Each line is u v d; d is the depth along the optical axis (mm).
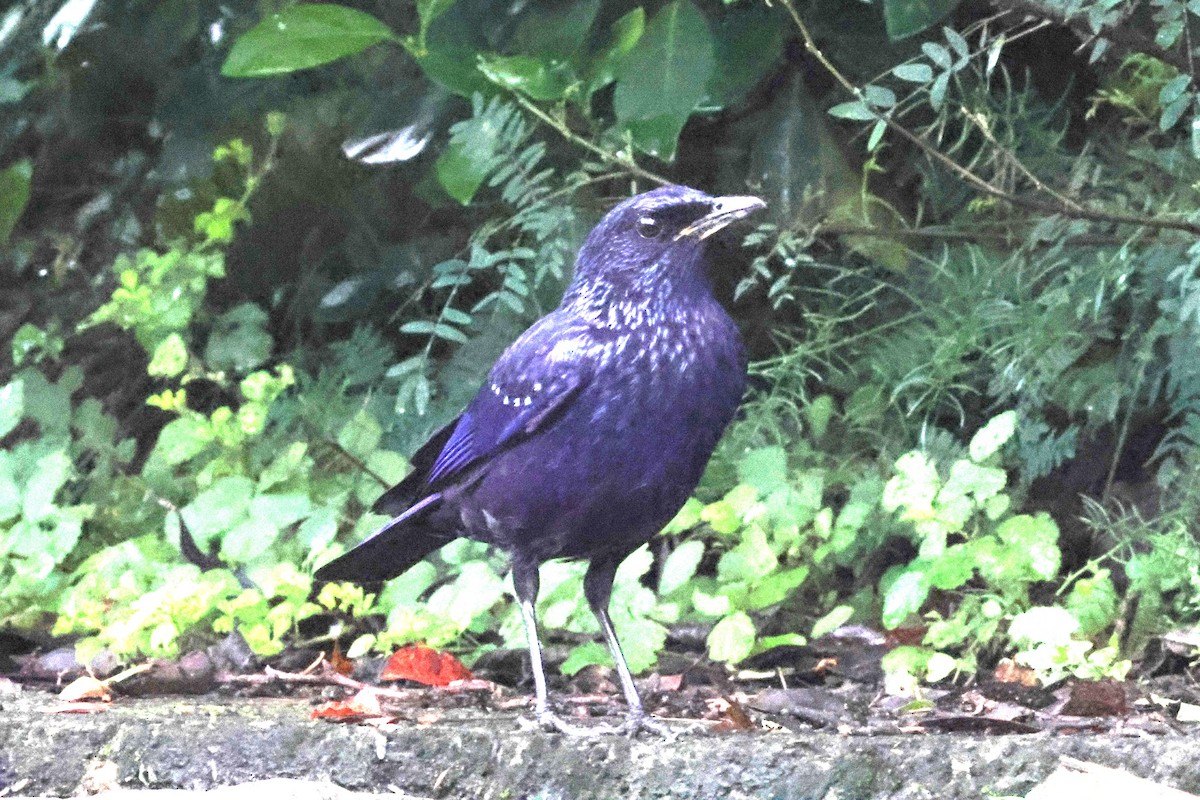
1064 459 11969
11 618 10930
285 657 10055
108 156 15562
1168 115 8906
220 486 10844
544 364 7727
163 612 9320
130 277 12805
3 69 14781
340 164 13805
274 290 14312
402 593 10164
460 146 11172
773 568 9891
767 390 12406
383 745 6980
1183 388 10953
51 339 13812
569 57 11234
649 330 7664
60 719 7328
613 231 7770
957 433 12273
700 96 11000
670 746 6785
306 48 11328
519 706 8688
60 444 12617
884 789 6613
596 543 8023
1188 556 9922
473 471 8141
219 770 7051
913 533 10992
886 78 12117
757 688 9547
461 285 12609
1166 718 8312
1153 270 11055
